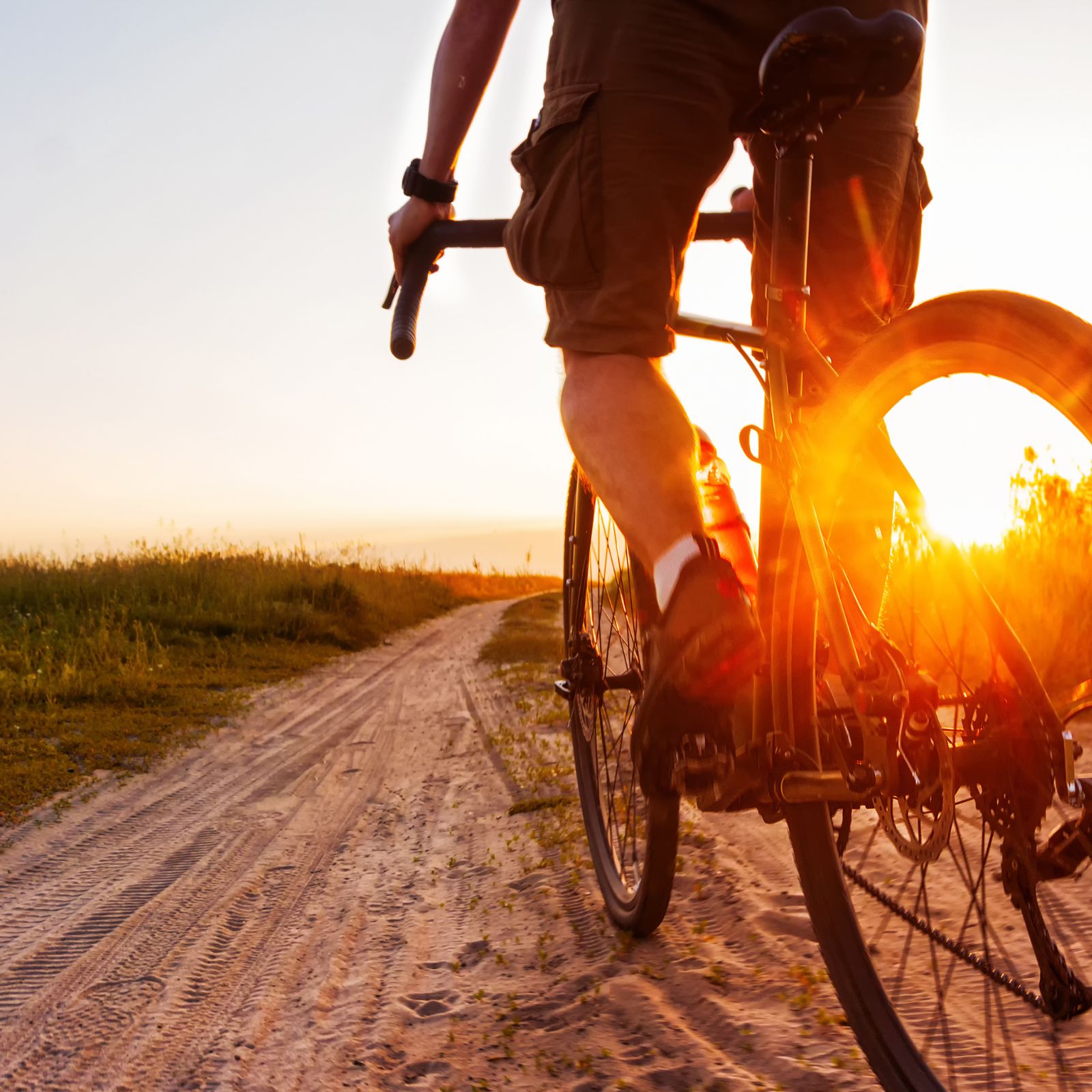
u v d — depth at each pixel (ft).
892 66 3.71
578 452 4.25
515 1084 6.01
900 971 5.08
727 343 4.79
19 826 16.19
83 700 28.35
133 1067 7.17
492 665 39.11
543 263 4.51
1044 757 3.63
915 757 3.96
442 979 8.02
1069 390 3.20
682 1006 6.84
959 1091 4.38
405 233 5.31
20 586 51.16
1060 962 4.37
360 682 36.45
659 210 4.34
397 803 16.05
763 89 3.91
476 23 4.73
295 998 8.11
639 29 4.30
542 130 4.48
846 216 5.20
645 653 5.54
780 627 4.45
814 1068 5.72
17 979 9.39
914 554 4.24
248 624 49.42
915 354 3.88
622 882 8.67
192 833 15.11
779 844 10.46
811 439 4.22
